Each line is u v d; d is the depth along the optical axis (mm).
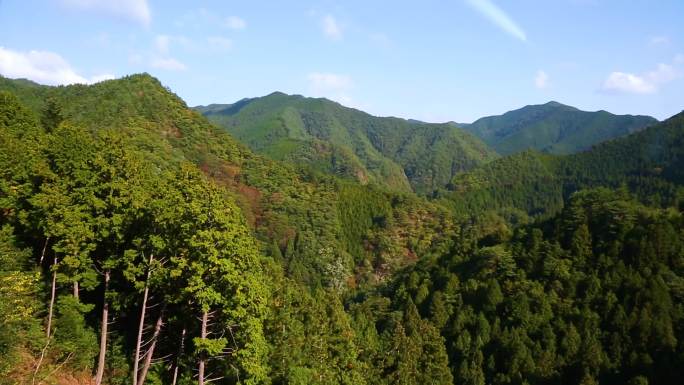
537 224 100875
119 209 32219
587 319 70188
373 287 118312
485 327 73812
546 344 68875
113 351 34719
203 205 28375
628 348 65312
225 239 27797
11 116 56812
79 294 37062
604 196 96125
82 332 32719
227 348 31875
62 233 30656
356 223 160750
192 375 35719
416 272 100812
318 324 48312
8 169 36094
